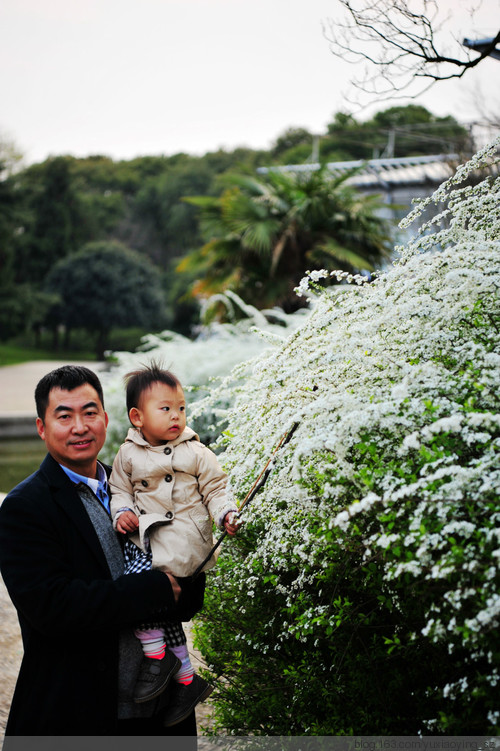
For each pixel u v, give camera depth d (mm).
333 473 1950
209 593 2727
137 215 67250
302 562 2203
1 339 46688
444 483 1705
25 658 1854
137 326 48344
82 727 1767
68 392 1926
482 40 3986
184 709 1985
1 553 1810
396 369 2006
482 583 1656
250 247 11617
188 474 2074
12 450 12469
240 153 65250
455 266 2061
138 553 1988
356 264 10945
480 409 1899
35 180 53625
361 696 2131
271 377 2303
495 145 2475
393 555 1780
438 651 1976
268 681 2400
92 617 1752
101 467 2113
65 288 46688
